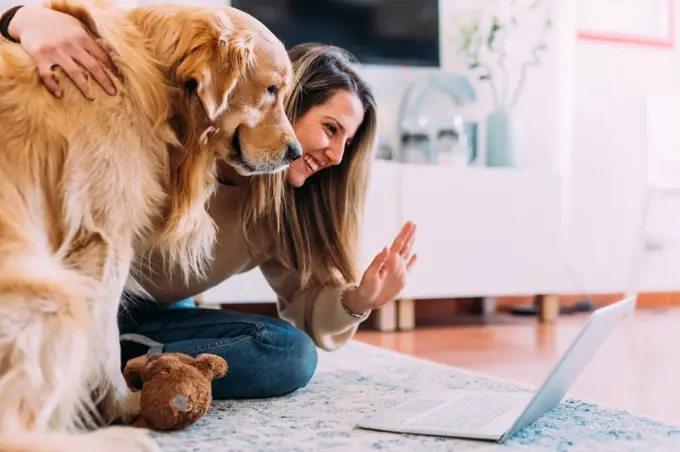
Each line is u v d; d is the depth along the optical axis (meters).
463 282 2.97
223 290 2.60
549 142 3.67
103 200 1.01
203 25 1.07
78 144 0.98
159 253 1.33
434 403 1.27
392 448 1.02
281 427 1.14
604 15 3.81
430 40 3.32
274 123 1.17
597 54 3.79
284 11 3.05
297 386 1.43
